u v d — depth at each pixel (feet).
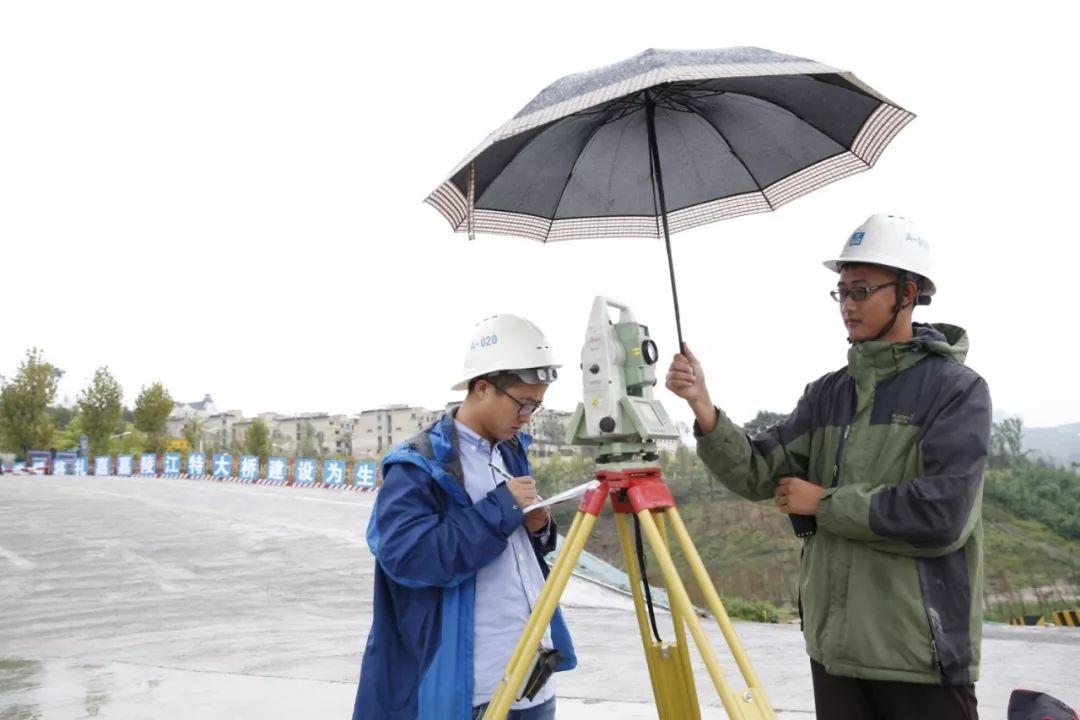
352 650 19.19
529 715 7.14
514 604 7.20
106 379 153.38
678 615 7.01
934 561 6.38
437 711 6.59
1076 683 15.06
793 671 16.35
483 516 6.68
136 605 26.32
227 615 24.58
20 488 76.28
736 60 6.22
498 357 7.06
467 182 7.64
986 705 13.56
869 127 7.59
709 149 8.33
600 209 8.89
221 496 66.90
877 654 6.32
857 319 6.92
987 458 6.26
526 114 6.45
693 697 7.09
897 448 6.60
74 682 16.34
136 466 117.39
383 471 7.21
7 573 32.81
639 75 5.98
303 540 41.06
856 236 6.96
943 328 7.25
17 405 145.18
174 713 14.10
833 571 6.74
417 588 6.96
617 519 7.18
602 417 6.75
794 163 8.30
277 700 14.71
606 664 17.03
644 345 6.97
